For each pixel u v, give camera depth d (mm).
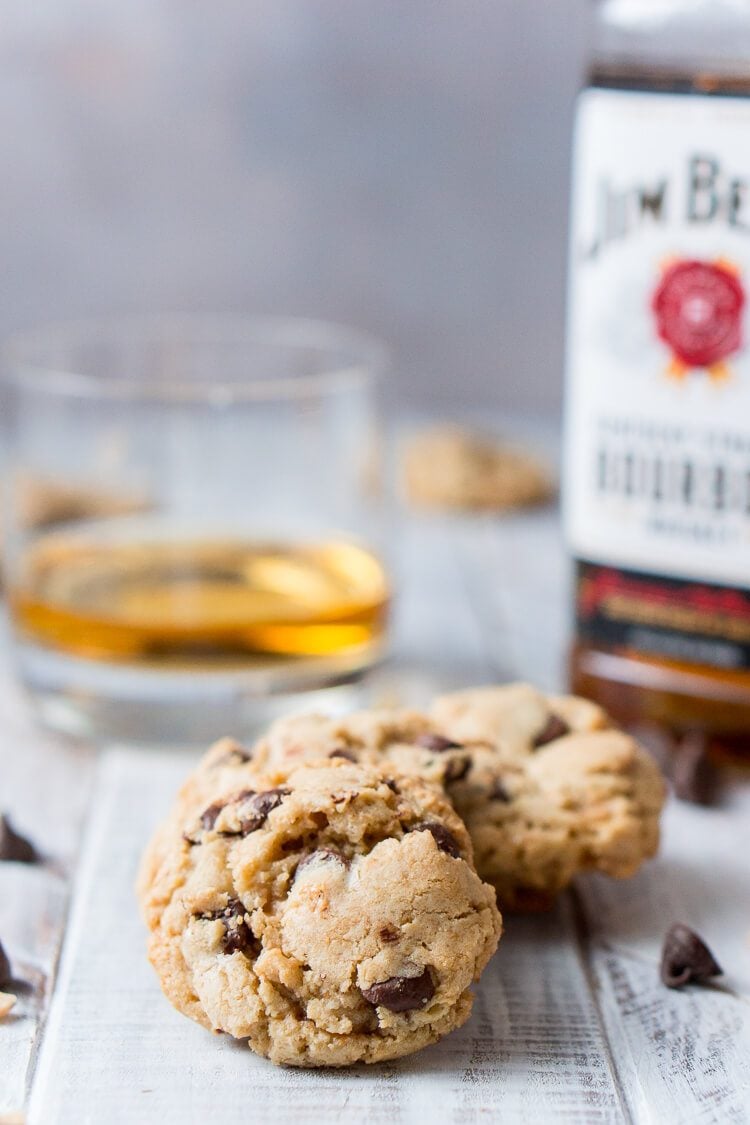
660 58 567
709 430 575
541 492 761
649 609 589
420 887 478
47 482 600
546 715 544
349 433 611
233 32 832
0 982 502
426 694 620
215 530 607
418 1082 476
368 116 841
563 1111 471
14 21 827
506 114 840
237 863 484
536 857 517
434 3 830
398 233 854
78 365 621
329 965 474
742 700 584
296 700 593
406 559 716
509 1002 498
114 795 567
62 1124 466
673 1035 492
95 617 582
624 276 576
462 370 869
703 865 544
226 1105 470
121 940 513
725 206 563
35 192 846
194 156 845
